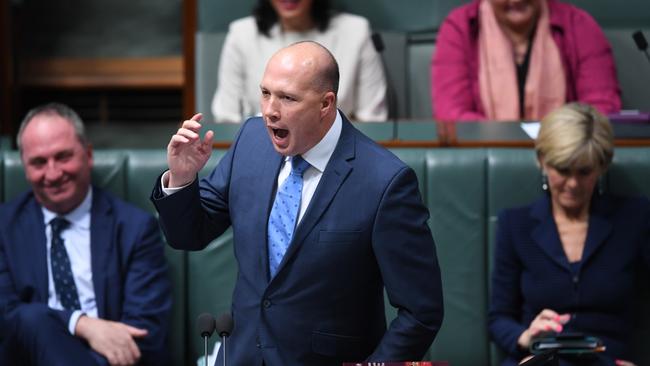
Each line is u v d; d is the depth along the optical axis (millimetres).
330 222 7574
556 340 10078
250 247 7781
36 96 21328
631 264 10617
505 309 10781
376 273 7777
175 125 21297
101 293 10820
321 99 7320
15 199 11281
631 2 14492
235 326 7914
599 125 10328
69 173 10789
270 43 13984
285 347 7688
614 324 10516
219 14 15133
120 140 21141
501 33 13648
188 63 15648
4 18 17719
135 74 21250
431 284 7645
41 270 10883
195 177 7594
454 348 11281
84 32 21359
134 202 11648
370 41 14070
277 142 7473
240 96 14078
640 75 13672
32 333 10273
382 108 14086
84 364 10227
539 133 10578
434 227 11344
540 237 10641
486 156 11359
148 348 10719
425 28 14953
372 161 7648
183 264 11562
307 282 7617
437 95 13758
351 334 7750
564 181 10367
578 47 13586
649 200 10867
